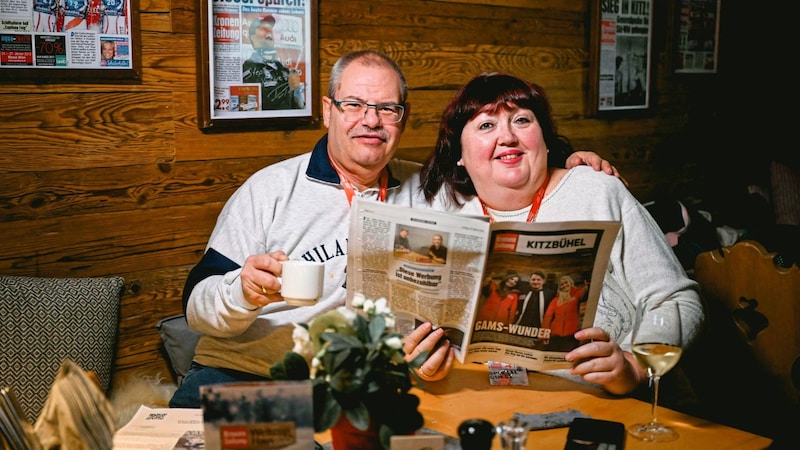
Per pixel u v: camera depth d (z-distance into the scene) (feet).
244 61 8.32
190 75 8.07
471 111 6.46
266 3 8.37
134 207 7.88
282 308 6.72
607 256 5.07
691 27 12.99
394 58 9.54
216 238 6.86
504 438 3.36
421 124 9.91
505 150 6.34
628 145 12.41
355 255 5.20
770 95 14.12
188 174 8.18
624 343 5.89
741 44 13.93
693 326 5.73
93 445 3.39
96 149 7.57
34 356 6.84
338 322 3.79
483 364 5.83
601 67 11.67
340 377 3.61
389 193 7.20
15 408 3.35
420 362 3.90
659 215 10.91
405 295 5.22
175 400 6.66
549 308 5.13
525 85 6.50
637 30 12.10
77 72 7.32
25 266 7.32
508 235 4.89
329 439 4.55
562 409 5.00
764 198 12.85
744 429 6.50
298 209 6.90
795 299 5.95
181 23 7.94
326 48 8.98
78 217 7.55
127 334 7.98
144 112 7.81
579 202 6.47
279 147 8.79
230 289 6.03
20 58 7.02
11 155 7.12
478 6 10.27
